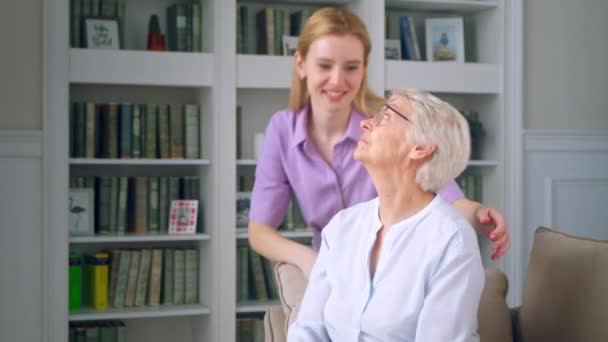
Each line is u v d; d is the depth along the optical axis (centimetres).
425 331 182
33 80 399
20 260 398
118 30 418
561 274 219
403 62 446
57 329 401
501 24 462
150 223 427
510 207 464
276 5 457
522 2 464
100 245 438
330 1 451
